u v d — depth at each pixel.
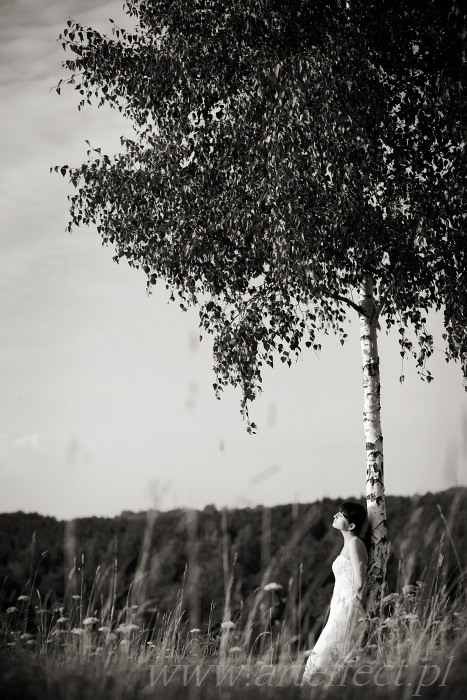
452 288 9.55
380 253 9.40
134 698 4.42
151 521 6.33
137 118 11.24
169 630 6.39
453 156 9.71
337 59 9.20
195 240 10.25
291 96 9.22
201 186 10.47
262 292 10.27
